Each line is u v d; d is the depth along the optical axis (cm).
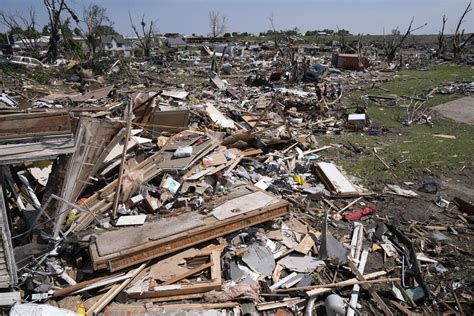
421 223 938
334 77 3362
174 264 685
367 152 1420
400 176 1209
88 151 749
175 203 839
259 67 4078
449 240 870
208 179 966
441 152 1406
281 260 748
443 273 757
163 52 5562
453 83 2886
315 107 1948
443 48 5088
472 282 731
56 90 2383
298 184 1117
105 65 3138
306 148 1421
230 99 2172
